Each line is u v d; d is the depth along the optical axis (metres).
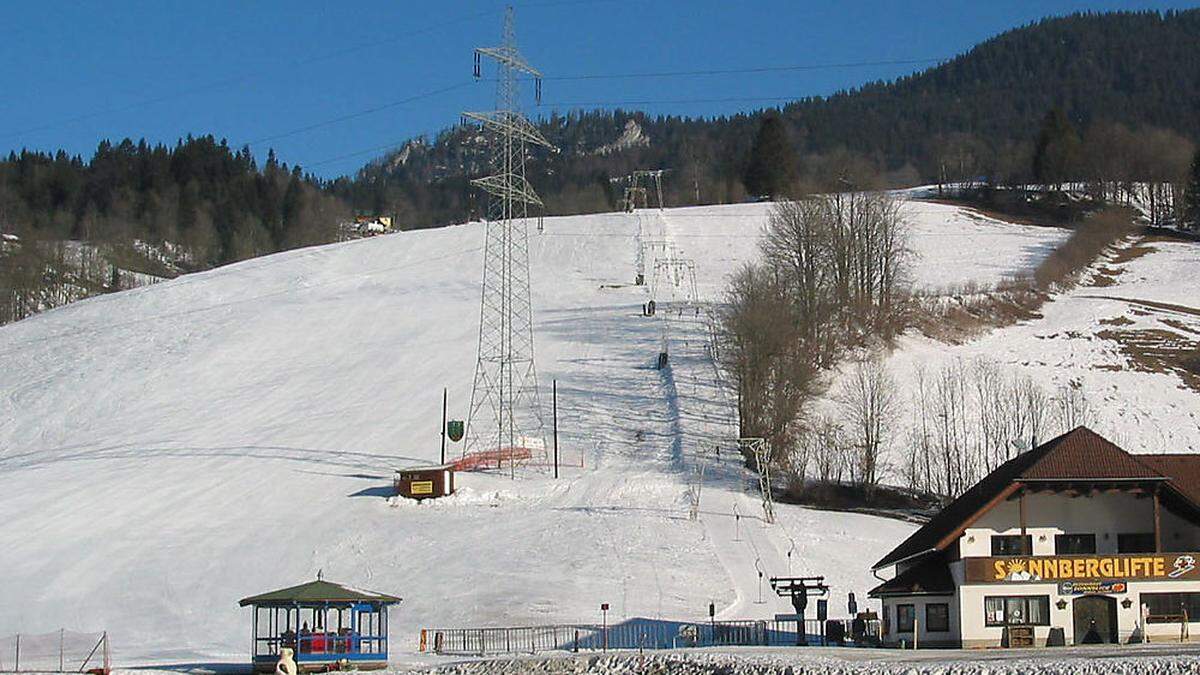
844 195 185.50
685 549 91.31
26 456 133.50
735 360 124.62
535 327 165.88
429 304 183.50
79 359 167.12
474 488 109.44
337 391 146.12
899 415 126.44
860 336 148.00
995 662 50.44
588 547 92.19
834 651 61.03
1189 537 64.94
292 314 181.75
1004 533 63.94
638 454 118.38
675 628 73.12
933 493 108.94
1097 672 47.25
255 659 62.78
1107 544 64.44
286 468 119.62
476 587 84.62
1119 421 127.50
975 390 132.88
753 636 71.19
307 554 95.12
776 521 98.94
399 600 68.06
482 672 59.12
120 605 85.75
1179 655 50.62
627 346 153.50
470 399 138.38
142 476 119.06
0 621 83.38
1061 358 147.00
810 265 151.38
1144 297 177.75
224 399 146.38
